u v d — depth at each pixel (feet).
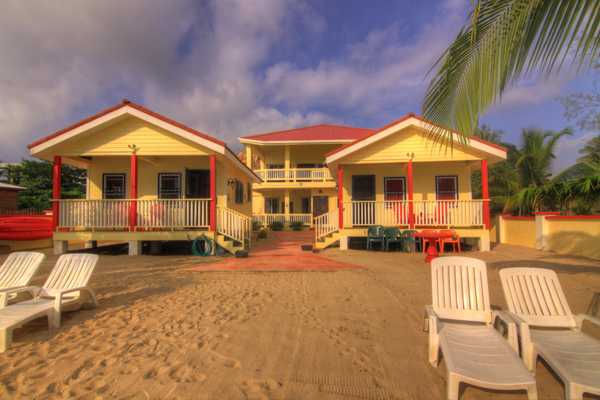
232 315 14.88
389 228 37.60
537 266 26.18
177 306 16.28
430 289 19.74
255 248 42.04
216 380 9.20
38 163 93.66
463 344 9.46
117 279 22.67
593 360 8.67
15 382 9.14
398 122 38.09
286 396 8.41
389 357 10.64
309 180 75.97
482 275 11.76
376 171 45.52
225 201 41.22
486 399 8.32
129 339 12.14
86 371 9.74
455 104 11.87
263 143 74.49
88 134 35.01
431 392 8.64
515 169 64.23
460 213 38.29
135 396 8.43
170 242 41.52
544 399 8.37
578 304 16.03
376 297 17.95
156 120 34.24
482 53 10.52
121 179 41.60
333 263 29.01
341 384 9.00
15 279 15.89
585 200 27.35
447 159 38.40
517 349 9.27
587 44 8.43
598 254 30.37
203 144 34.53
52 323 13.21
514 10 9.48
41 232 43.04
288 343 11.76
